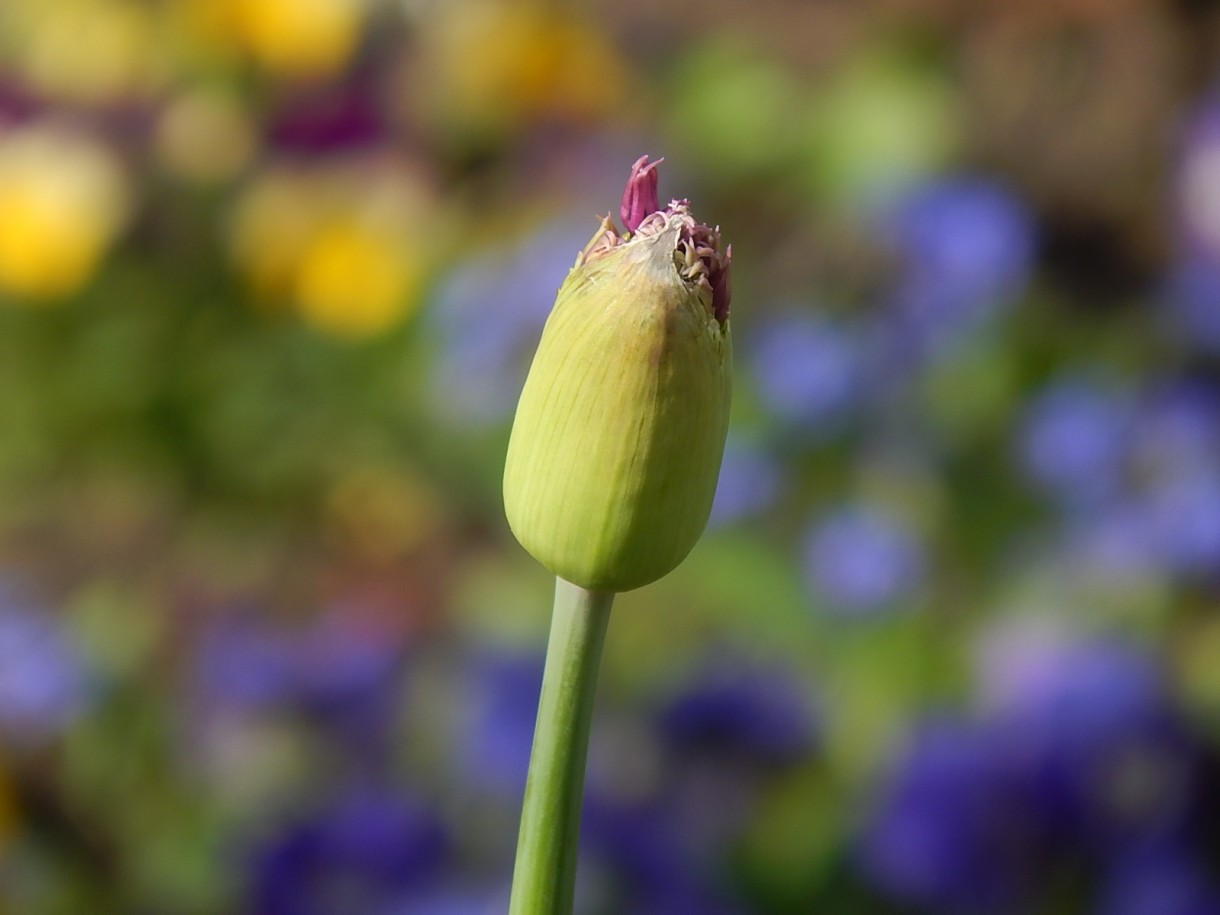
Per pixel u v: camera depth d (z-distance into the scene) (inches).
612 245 16.4
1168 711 33.0
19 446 49.9
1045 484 38.1
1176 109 48.4
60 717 39.0
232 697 37.0
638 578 16.5
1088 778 32.2
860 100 47.8
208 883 36.6
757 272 45.1
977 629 36.3
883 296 42.2
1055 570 36.8
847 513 37.5
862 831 32.7
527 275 43.2
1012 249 40.0
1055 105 49.0
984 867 31.9
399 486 47.1
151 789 38.0
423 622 42.4
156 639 42.6
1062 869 32.2
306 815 33.6
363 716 36.2
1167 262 47.2
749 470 37.9
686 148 49.6
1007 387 39.9
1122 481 37.5
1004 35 50.2
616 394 16.3
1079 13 49.7
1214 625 36.1
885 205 43.4
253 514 49.0
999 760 32.3
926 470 38.6
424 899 32.2
